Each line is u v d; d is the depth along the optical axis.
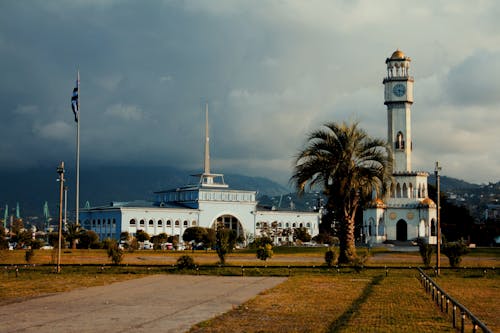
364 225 188.88
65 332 28.31
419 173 188.12
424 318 32.72
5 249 87.94
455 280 56.31
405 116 189.62
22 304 38.62
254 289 47.66
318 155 65.12
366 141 65.81
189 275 61.72
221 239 73.81
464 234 195.12
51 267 69.25
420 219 184.62
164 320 32.03
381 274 61.88
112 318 32.72
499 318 33.16
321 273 62.78
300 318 32.66
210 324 30.59
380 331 28.62
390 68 194.12
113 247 73.06
